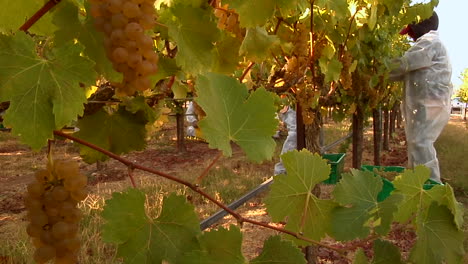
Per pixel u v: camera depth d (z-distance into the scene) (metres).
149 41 0.97
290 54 3.03
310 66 3.32
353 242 5.38
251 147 1.16
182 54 1.43
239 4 1.47
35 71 0.91
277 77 3.10
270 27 3.08
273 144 1.21
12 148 13.02
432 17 6.51
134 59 0.96
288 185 1.46
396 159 11.27
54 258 0.99
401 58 6.38
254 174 9.11
